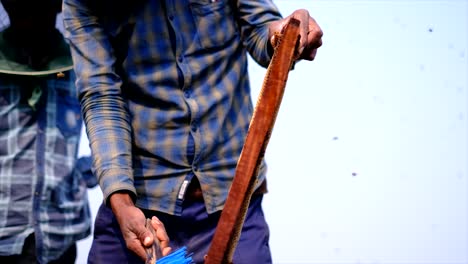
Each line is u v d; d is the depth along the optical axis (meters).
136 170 2.62
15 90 3.45
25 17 3.42
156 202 2.60
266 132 1.71
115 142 2.52
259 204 2.67
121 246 2.66
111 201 2.43
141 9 2.61
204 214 2.61
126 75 2.65
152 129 2.61
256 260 2.55
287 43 1.73
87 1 2.64
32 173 3.43
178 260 1.98
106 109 2.57
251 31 2.66
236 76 2.67
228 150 2.62
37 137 3.46
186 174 2.59
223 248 1.72
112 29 2.65
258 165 1.72
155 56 2.61
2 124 3.42
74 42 2.65
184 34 2.61
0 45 3.42
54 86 3.53
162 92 2.60
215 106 2.61
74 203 3.56
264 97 1.72
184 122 2.59
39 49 3.47
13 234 3.39
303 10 2.34
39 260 3.43
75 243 3.61
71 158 3.55
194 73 2.60
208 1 2.63
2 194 3.39
